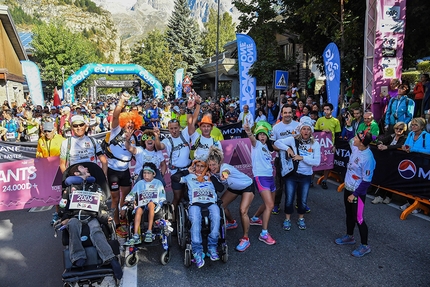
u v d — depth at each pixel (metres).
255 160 5.15
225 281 4.12
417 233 5.32
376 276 4.14
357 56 12.73
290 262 4.55
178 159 5.42
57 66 42.09
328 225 5.75
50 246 5.21
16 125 13.05
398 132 6.76
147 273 4.36
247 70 12.78
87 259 3.69
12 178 6.21
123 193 5.55
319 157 5.39
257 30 15.69
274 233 5.50
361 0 11.73
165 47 43.31
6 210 6.24
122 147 5.34
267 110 15.38
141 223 4.67
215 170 4.79
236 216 6.35
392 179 6.55
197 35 46.38
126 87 41.00
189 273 4.33
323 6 11.62
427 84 10.37
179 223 4.85
